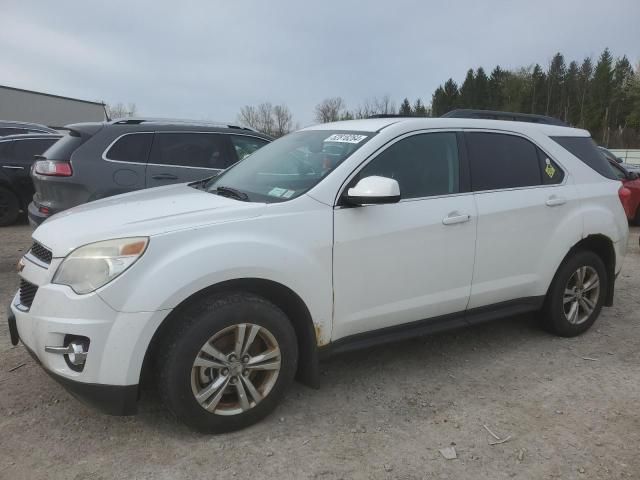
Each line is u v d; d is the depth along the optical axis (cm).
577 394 352
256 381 304
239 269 279
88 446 281
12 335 303
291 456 276
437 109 8512
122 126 618
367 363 393
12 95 3466
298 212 307
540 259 413
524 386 362
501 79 8438
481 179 384
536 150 421
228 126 686
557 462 277
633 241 924
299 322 313
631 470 271
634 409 333
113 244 266
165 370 271
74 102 3900
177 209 306
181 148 640
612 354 420
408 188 350
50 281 272
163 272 264
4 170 919
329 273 313
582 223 430
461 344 434
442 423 312
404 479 261
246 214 296
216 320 275
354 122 396
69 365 266
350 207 322
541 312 448
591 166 455
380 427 306
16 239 822
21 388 339
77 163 590
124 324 258
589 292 461
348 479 260
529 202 400
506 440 296
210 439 289
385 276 335
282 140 423
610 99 7262
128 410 270
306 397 339
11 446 279
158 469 263
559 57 8138
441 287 362
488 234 378
